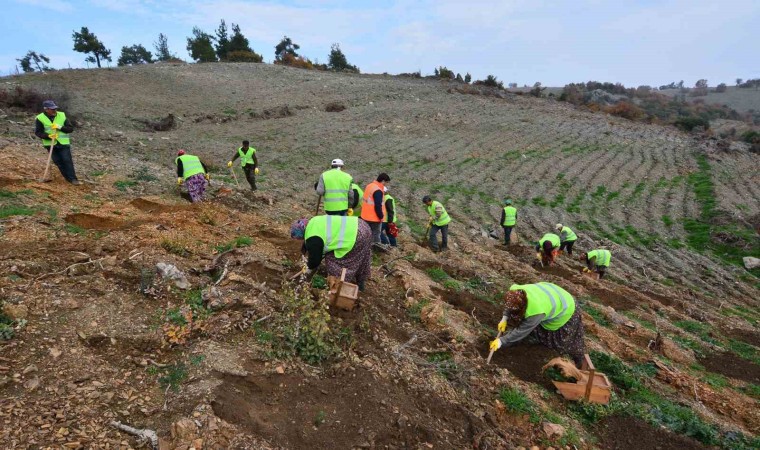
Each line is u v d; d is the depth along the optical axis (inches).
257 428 131.0
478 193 743.1
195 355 153.7
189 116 948.0
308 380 156.2
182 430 121.0
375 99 1280.8
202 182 359.6
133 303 173.5
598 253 463.2
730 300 491.8
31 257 189.9
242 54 1827.0
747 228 669.3
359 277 226.1
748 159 1127.0
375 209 321.4
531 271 436.5
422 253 386.0
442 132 1068.5
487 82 1787.6
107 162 433.7
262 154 768.3
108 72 1163.3
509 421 179.6
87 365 138.8
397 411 152.5
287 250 271.0
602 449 177.8
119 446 114.5
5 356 132.7
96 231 236.8
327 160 784.3
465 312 278.5
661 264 563.5
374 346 191.8
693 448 185.0
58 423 116.3
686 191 851.4
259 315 182.2
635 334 322.3
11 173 307.4
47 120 307.3
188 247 239.6
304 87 1320.1
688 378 262.2
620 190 838.5
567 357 229.8
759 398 268.8
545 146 1061.1
